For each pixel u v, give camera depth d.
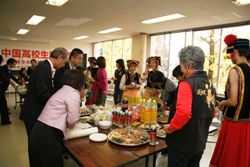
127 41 8.43
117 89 4.81
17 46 8.99
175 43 6.45
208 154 2.90
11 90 8.11
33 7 4.17
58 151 1.41
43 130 1.37
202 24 5.19
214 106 1.33
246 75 1.56
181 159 1.24
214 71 5.49
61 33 7.66
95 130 1.69
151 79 2.50
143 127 1.82
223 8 3.78
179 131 1.21
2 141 3.17
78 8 4.18
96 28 6.39
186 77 1.26
